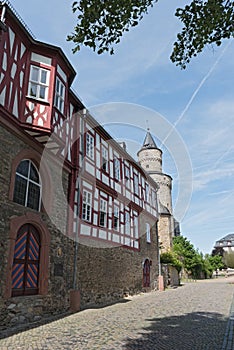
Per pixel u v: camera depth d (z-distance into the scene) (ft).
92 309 33.19
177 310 32.04
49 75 29.89
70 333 20.89
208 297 45.80
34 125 27.61
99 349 16.75
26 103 27.68
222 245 221.87
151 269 61.82
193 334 20.48
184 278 114.62
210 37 13.51
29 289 26.50
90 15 12.67
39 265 28.17
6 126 25.18
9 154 25.36
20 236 26.20
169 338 19.33
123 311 31.63
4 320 22.36
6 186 24.53
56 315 28.84
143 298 45.96
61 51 30.94
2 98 24.86
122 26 13.06
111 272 43.73
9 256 23.73
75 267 33.81
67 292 31.99
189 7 12.99
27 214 26.68
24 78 28.09
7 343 18.21
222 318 26.78
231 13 12.60
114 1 12.34
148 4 12.71
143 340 18.80
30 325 23.94
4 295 22.74
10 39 26.63
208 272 141.69
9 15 26.30
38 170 30.04
